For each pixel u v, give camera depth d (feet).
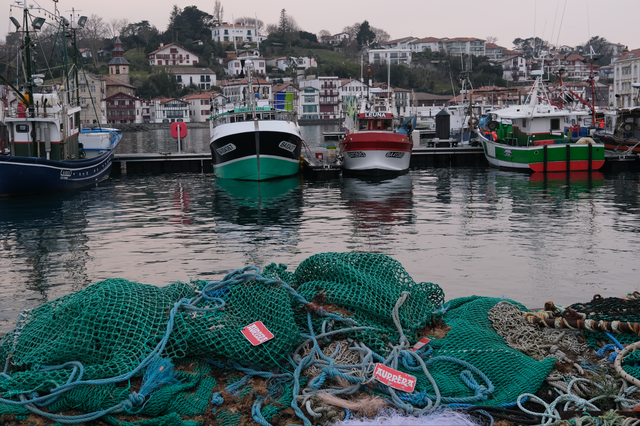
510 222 53.26
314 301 17.06
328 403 13.60
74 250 43.37
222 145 88.84
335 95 419.13
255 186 83.92
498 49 538.06
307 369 15.25
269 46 545.44
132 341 14.67
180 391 14.08
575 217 55.67
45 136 79.30
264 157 88.58
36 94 79.61
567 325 16.94
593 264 37.42
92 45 479.00
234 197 72.79
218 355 15.40
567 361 15.60
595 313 17.65
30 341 15.19
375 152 94.63
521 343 16.53
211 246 44.11
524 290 32.07
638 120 105.81
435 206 63.77
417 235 47.52
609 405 13.98
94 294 15.42
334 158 103.65
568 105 121.70
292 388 14.49
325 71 465.88
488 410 13.64
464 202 66.54
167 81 433.89
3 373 14.57
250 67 93.25
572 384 14.34
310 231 49.80
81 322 14.60
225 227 52.31
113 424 12.97
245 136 86.84
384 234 48.08
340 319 16.39
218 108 101.91
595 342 16.69
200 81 460.55
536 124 101.35
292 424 13.23
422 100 365.61
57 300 17.02
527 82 449.06
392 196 72.28
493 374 14.93
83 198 73.15
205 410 13.73
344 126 131.54
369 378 14.58
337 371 14.52
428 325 17.98
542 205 63.57
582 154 95.71
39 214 60.95
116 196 74.79
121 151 158.30
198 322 15.57
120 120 379.55
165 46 488.02
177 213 60.90
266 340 15.17
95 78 349.20
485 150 109.70
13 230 51.90
